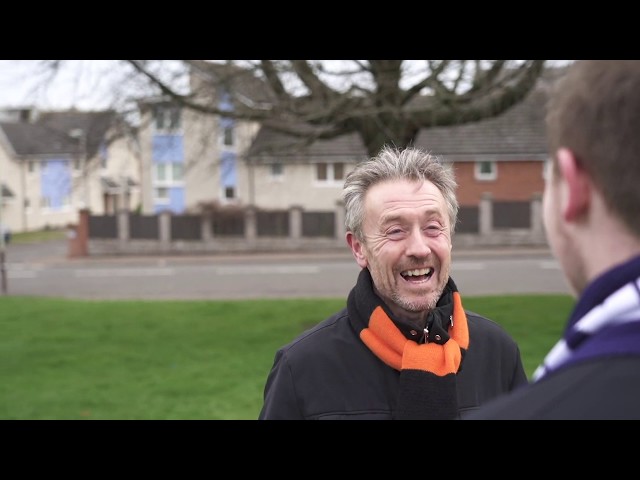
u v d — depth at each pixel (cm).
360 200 235
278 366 231
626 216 82
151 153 1341
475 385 225
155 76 998
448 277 241
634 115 80
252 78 988
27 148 5016
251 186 3591
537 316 1109
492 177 3288
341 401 217
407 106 1026
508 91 931
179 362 844
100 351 911
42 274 2305
